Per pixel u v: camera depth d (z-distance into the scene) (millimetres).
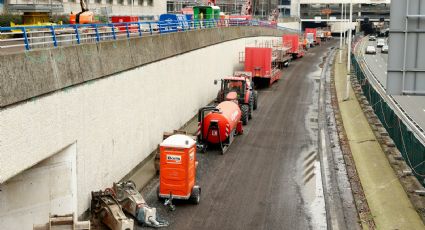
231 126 23750
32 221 13781
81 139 15367
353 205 17062
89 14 25156
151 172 20297
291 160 22609
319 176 20266
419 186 18734
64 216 13367
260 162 22234
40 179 13953
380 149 24516
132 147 19938
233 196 17922
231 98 28344
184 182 16562
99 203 15438
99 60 16641
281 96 40906
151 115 22156
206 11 49594
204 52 32938
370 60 78312
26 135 12258
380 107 30672
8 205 13188
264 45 54344
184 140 16750
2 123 11258
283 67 61375
